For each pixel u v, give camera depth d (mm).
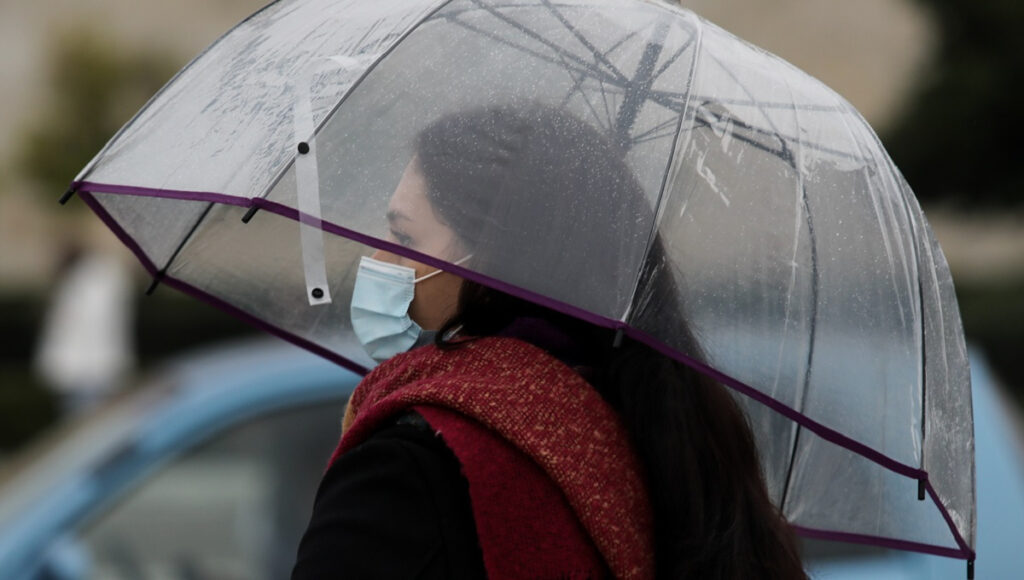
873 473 4219
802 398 3424
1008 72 23062
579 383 3279
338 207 3303
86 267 20641
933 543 4172
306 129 3342
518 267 3250
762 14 41781
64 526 7082
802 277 3510
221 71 3760
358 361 4539
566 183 3324
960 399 3943
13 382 27797
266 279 4539
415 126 3430
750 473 3537
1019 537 6832
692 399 3422
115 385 20062
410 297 3494
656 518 3334
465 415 3121
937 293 3924
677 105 3477
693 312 3289
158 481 7348
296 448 7535
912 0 24844
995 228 25750
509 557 3035
